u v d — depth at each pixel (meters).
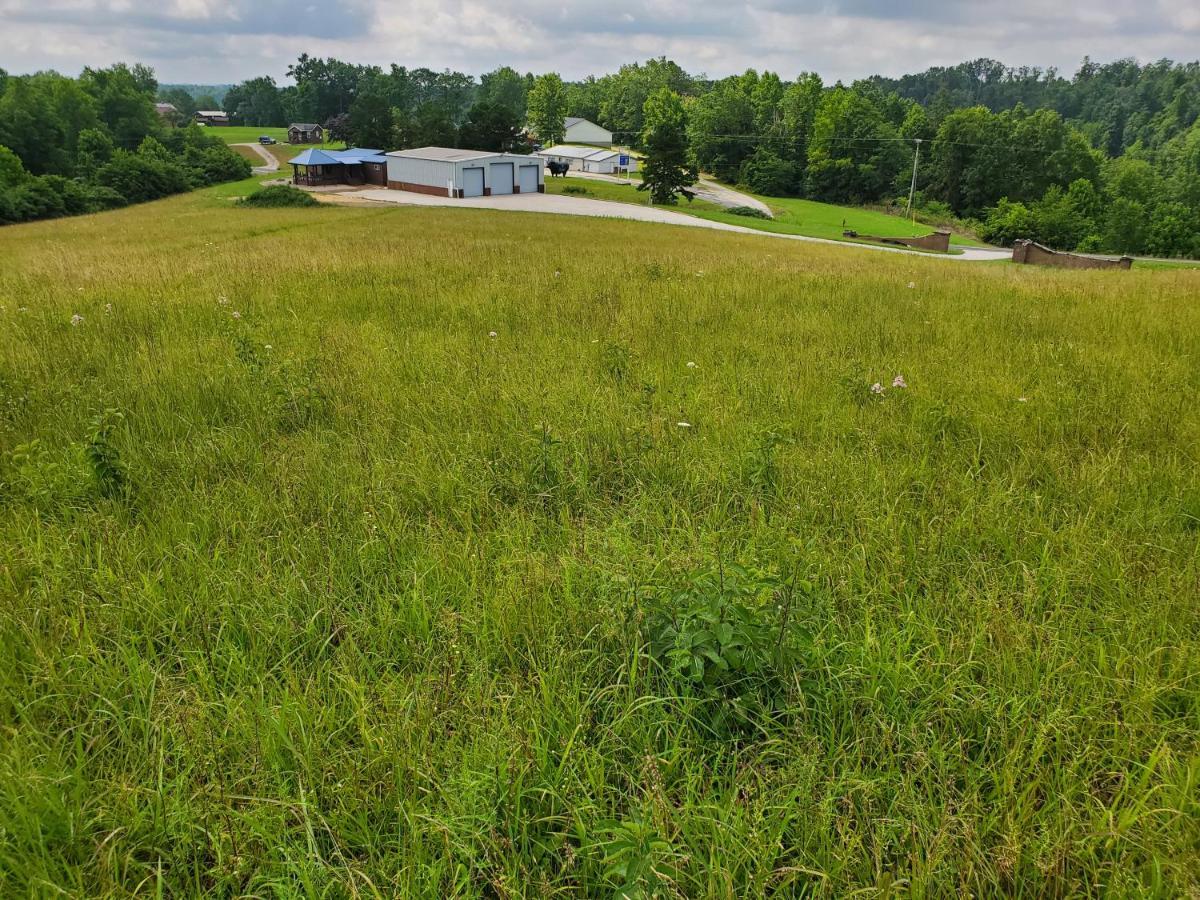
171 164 72.75
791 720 2.60
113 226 36.53
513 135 92.69
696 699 2.55
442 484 4.26
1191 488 4.07
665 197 71.12
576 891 2.04
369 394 5.91
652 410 5.47
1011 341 7.69
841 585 3.24
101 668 2.78
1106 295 11.07
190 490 4.29
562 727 2.47
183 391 5.89
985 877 2.03
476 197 64.88
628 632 2.89
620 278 12.48
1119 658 2.74
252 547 3.62
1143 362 6.63
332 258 15.43
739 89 135.38
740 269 14.57
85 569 3.41
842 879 2.03
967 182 98.56
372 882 1.91
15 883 1.97
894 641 2.88
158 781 2.26
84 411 5.46
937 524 3.81
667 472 4.50
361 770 2.32
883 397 5.76
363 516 3.82
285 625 3.04
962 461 4.69
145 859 2.17
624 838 1.82
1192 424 4.99
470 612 3.10
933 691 2.61
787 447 4.82
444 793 2.18
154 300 9.88
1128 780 2.25
